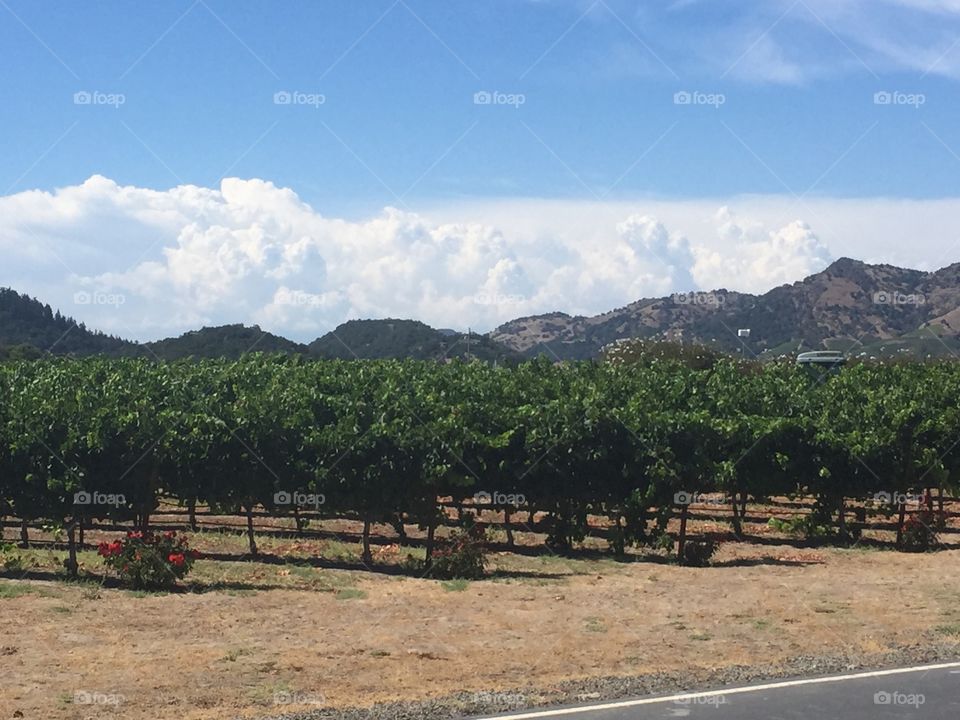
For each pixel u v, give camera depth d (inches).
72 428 843.4
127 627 590.6
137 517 934.4
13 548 895.7
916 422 1083.9
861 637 560.7
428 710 396.8
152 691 436.8
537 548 1055.6
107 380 1229.7
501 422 1014.4
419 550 1036.5
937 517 1170.6
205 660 498.9
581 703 407.8
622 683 440.5
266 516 1295.5
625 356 2154.3
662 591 745.6
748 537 1157.7
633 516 992.9
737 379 1373.0
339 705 411.5
